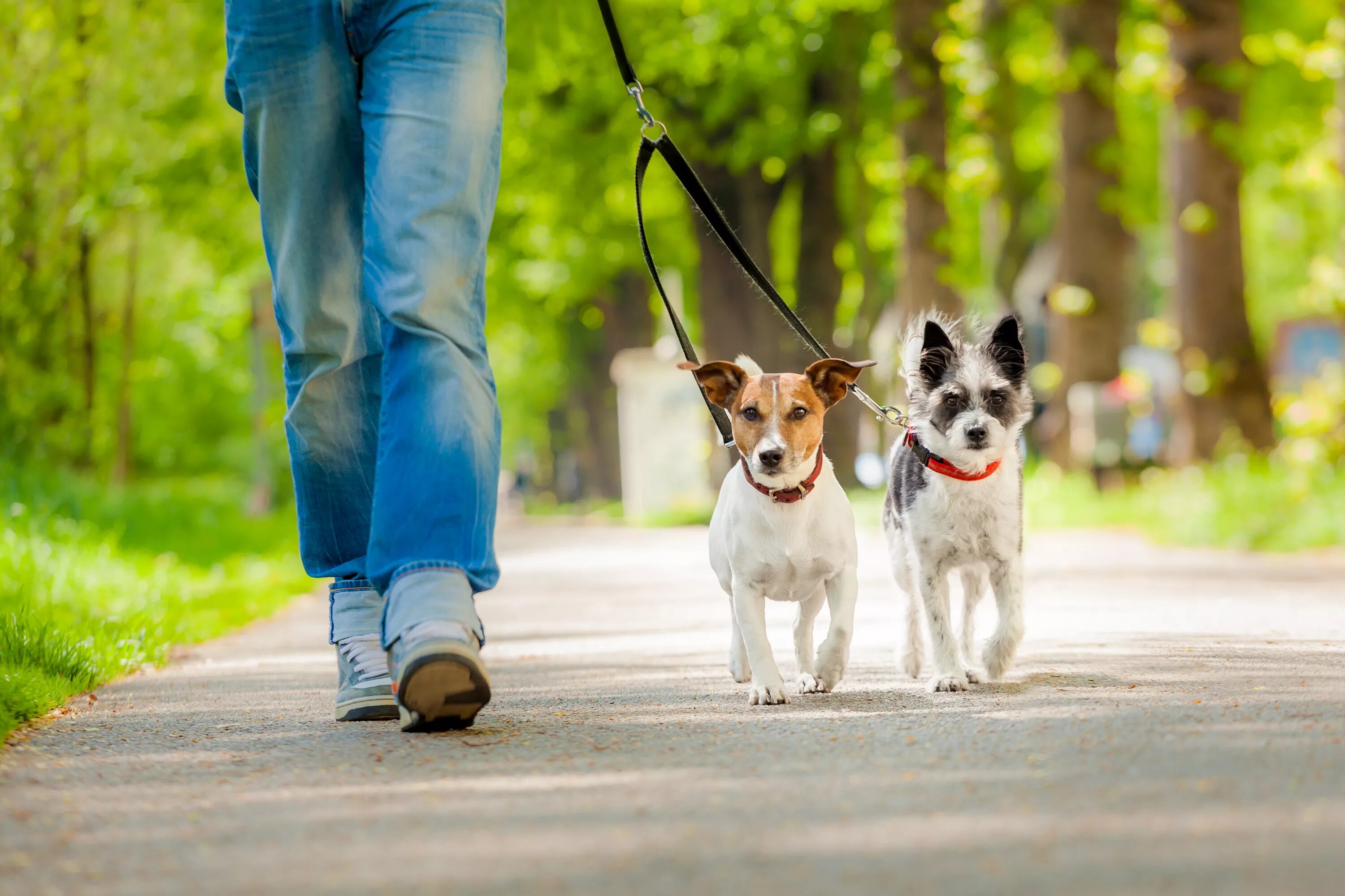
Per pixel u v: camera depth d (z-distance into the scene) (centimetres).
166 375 3588
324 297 520
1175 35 2025
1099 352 2208
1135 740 416
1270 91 2572
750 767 398
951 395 611
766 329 2823
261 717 542
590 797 363
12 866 307
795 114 2447
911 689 596
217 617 1050
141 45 1836
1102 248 2200
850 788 365
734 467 610
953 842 306
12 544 1080
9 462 1619
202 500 2348
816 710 527
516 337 4631
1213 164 2014
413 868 298
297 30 491
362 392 536
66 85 1720
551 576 1633
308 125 502
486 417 484
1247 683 536
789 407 581
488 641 927
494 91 496
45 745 470
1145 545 1606
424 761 423
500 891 280
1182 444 2053
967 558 608
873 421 3538
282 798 373
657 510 3559
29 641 652
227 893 284
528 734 473
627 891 277
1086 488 2047
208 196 2148
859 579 1293
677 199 2938
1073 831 311
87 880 296
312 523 540
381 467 478
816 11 2277
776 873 287
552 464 5212
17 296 1752
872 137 2538
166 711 564
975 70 2256
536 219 3008
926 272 2259
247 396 3734
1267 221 4150
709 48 2298
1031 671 627
